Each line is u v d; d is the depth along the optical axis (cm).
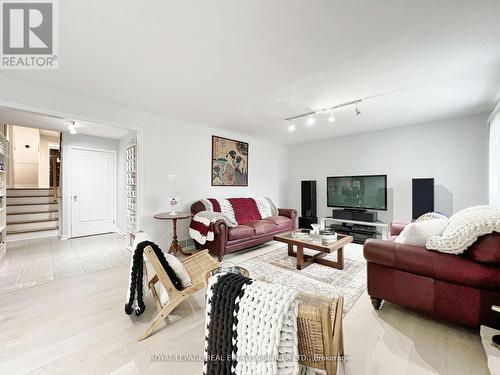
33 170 623
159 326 172
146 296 218
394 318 180
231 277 90
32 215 460
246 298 79
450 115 341
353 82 235
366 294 217
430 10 137
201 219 329
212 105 302
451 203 358
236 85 242
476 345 149
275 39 166
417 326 169
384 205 414
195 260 228
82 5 134
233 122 382
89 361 136
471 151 342
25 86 230
